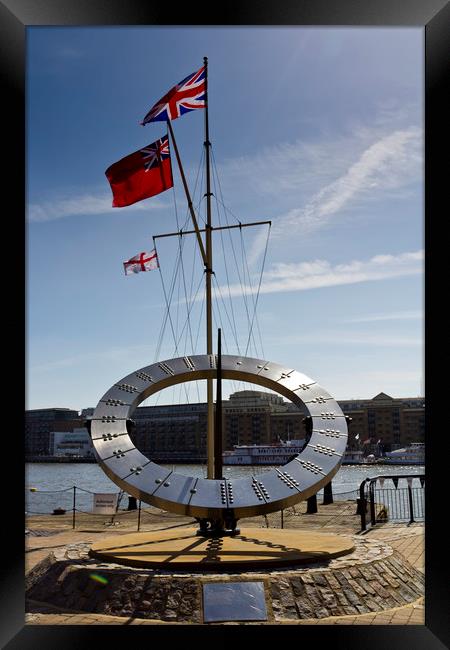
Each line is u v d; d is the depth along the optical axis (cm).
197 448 13238
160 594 875
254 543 1070
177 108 1892
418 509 2131
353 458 10231
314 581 900
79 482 7238
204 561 931
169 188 1822
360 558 1004
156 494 995
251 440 13400
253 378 1309
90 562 1002
